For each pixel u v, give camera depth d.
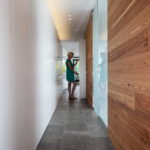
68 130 2.84
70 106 4.90
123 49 1.70
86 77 6.04
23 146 1.65
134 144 1.43
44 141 2.38
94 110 4.26
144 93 1.22
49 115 3.34
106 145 2.24
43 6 2.78
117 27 1.92
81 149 2.13
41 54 2.56
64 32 6.07
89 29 4.84
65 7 3.75
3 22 1.18
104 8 2.96
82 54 6.32
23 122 1.64
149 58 1.13
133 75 1.43
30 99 1.92
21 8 1.59
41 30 2.58
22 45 1.62
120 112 1.83
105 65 2.91
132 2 1.45
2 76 1.16
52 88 3.86
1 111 1.15
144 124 1.22
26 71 1.76
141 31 1.26
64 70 9.56
